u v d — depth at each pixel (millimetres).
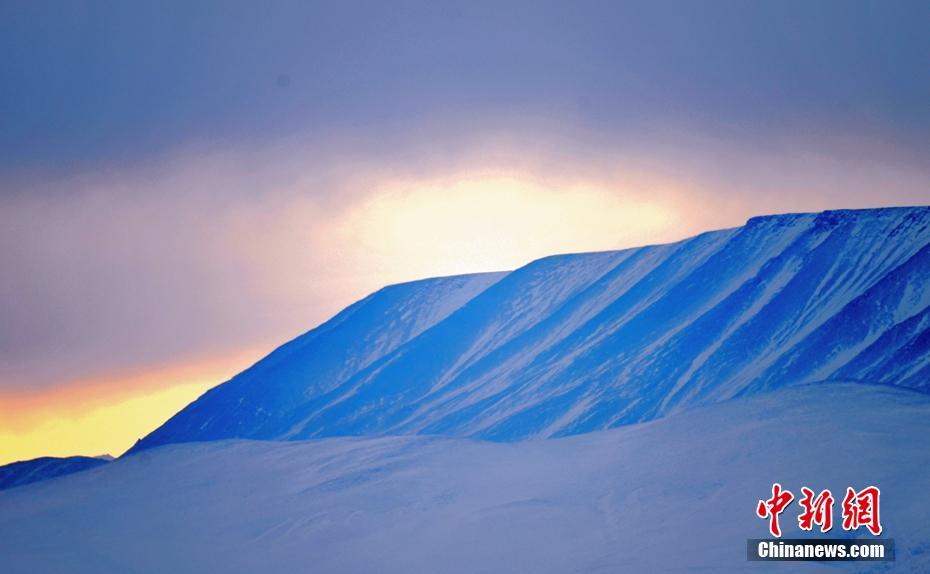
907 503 89062
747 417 117125
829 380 127750
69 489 132375
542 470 114812
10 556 107938
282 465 129625
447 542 97438
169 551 105625
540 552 92312
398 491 112688
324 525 105938
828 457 100875
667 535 91375
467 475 115938
